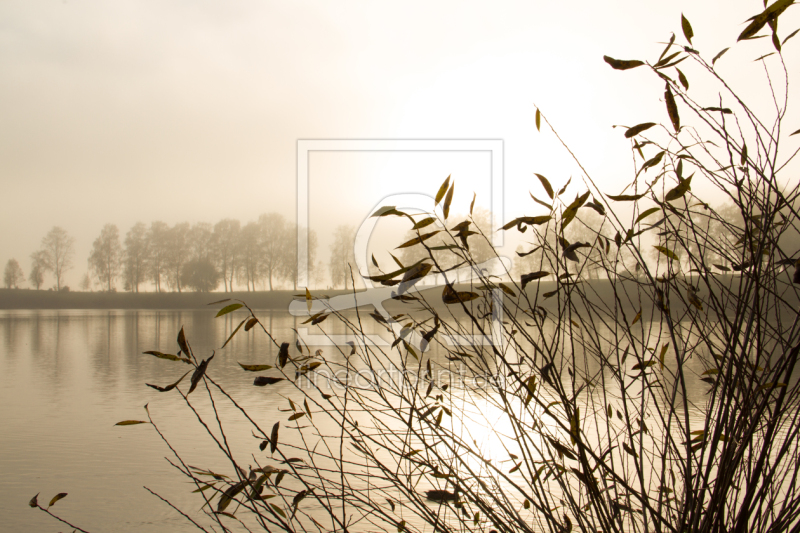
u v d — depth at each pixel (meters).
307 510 2.83
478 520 1.22
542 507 1.00
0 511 3.40
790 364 0.82
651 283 0.90
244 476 1.11
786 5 0.81
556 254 0.95
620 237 0.95
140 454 4.54
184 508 3.37
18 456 4.56
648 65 0.93
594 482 0.95
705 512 0.91
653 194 0.94
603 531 0.96
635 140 0.99
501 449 2.46
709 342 0.94
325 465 3.46
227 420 5.53
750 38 0.87
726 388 0.89
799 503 0.93
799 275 0.76
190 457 4.35
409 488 1.16
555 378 0.95
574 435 0.93
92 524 3.16
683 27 0.91
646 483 1.78
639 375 1.02
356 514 2.47
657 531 0.91
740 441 0.94
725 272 1.01
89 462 4.37
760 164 0.86
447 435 1.10
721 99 0.90
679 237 0.93
